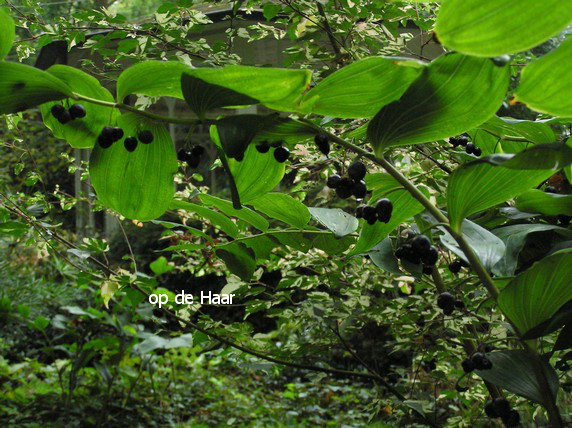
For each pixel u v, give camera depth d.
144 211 1.39
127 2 20.25
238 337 2.41
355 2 2.23
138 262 10.09
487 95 1.00
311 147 2.34
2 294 7.32
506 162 0.99
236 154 1.05
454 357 2.38
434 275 1.73
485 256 1.18
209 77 0.98
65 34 2.47
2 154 11.00
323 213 1.45
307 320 2.47
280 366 2.59
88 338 7.29
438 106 1.03
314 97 1.00
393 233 1.96
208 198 1.67
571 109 0.90
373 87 1.00
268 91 0.99
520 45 0.71
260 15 4.21
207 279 9.24
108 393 6.04
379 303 2.32
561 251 1.04
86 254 2.33
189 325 2.37
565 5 0.69
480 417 2.48
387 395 3.01
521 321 1.15
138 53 2.34
